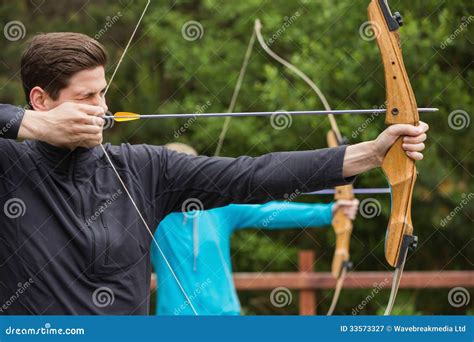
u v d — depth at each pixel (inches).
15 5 347.3
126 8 351.6
